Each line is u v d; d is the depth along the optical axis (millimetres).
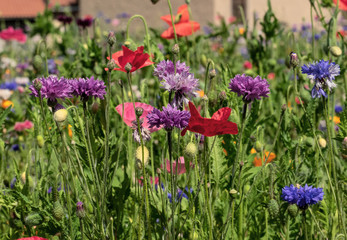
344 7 3041
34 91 1861
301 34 7746
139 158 1789
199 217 2162
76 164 2158
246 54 6453
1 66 7117
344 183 2314
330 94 2748
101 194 1963
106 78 3025
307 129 2598
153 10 14258
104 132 2150
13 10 26031
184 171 2270
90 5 21672
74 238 2010
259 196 2234
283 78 3488
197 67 4172
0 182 2564
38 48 3020
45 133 2660
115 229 2207
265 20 4277
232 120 2359
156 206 2051
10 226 2322
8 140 3678
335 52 2525
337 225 2256
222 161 2180
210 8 20234
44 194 2270
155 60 2760
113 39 1993
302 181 2377
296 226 2254
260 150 2369
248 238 2252
